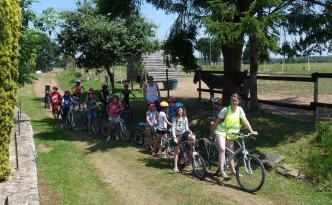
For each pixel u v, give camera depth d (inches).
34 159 246.4
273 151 267.1
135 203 204.2
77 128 430.6
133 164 276.5
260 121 327.6
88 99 401.1
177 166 263.1
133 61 876.6
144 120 442.9
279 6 287.9
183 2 424.2
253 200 201.0
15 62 216.4
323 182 217.5
